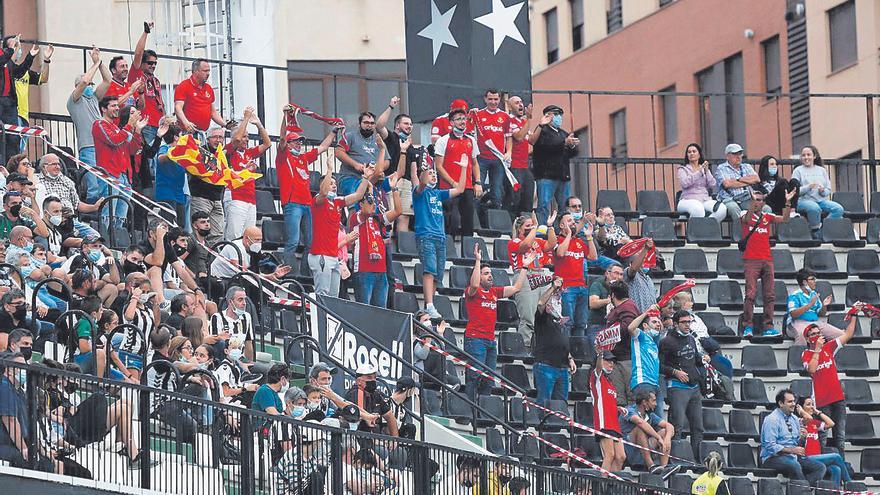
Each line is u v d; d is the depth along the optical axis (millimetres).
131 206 82312
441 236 87688
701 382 85812
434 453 67688
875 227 104375
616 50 169500
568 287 88312
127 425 61000
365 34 136750
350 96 136500
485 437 81125
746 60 153250
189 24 105812
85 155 83812
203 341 69062
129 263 73750
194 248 75312
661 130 163750
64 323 68125
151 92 88375
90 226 80062
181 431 61719
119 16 127250
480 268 84000
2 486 58094
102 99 83188
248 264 81312
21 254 70375
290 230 85938
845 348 95812
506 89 101000
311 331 76312
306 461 63812
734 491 84312
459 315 89938
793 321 94875
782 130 148875
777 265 100938
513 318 90000
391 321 78562
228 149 83438
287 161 85938
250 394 69312
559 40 178125
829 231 103062
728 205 101062
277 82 134375
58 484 59250
